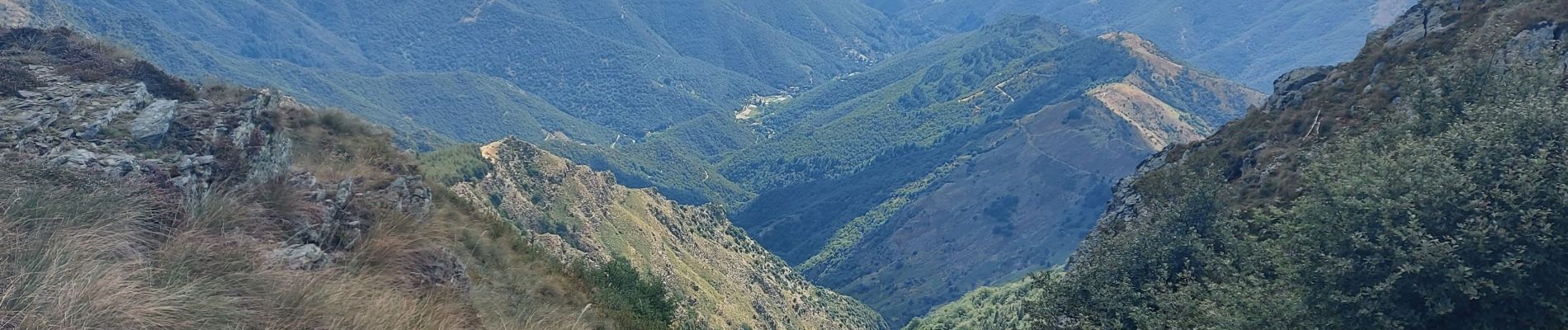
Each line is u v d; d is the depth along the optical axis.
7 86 10.53
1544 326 12.62
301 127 14.51
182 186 8.69
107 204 7.63
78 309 6.00
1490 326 12.84
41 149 8.74
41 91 10.72
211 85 13.23
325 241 9.55
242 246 8.18
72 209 7.29
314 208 9.88
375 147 15.52
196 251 7.61
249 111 11.57
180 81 12.77
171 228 7.96
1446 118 17.81
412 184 13.95
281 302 7.48
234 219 8.79
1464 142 14.41
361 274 9.02
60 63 12.17
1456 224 13.33
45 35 13.21
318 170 12.08
